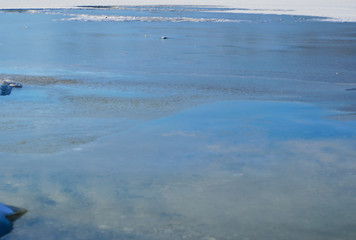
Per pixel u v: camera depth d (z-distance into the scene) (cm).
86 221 390
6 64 1490
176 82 1188
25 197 440
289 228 380
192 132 689
